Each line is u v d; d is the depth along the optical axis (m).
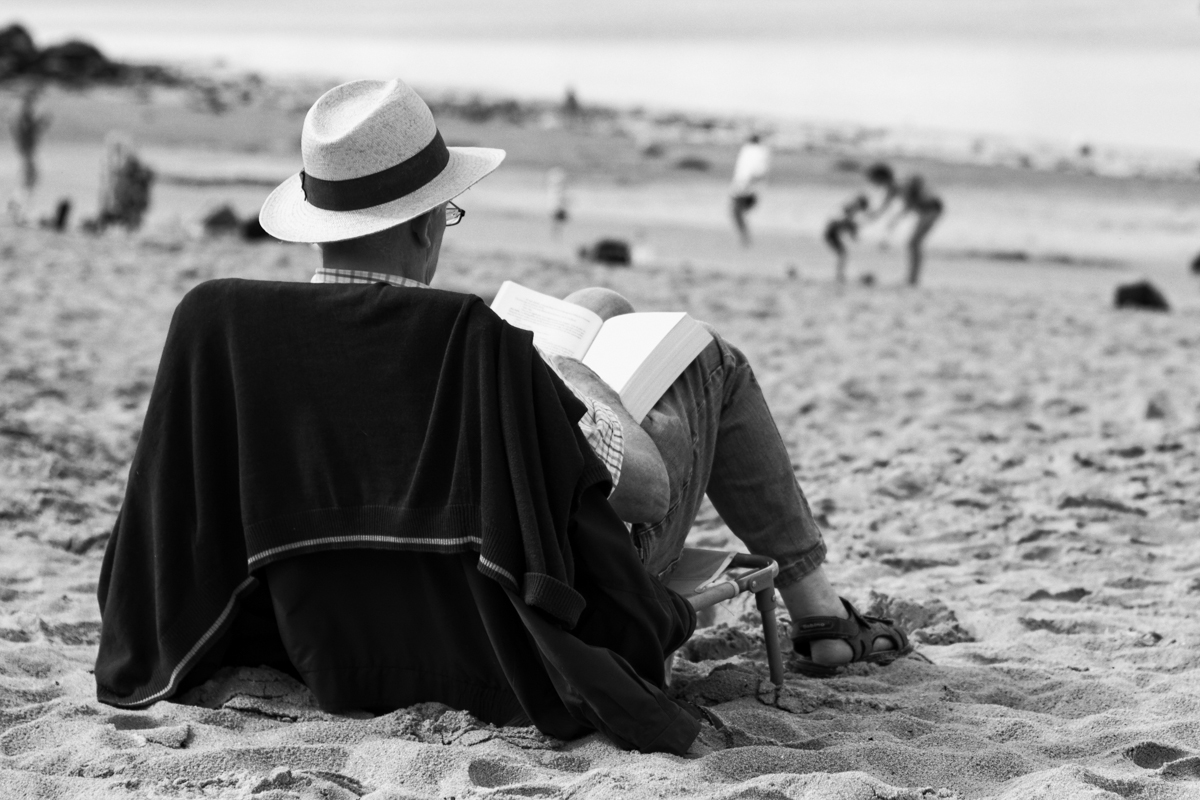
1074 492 6.25
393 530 3.07
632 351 3.43
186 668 3.26
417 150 3.17
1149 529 5.73
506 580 2.92
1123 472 6.74
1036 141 53.88
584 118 56.47
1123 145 52.88
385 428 3.11
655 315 3.51
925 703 3.57
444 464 3.05
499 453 2.96
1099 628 4.40
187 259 15.02
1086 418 8.37
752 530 3.74
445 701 3.26
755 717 3.37
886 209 17.12
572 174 34.22
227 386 3.23
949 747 3.23
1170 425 8.03
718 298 14.13
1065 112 65.75
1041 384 9.65
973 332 12.48
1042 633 4.33
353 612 3.23
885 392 9.27
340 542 3.12
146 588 3.34
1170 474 6.68
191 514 3.27
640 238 21.55
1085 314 14.12
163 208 22.95
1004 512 5.96
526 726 3.20
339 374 3.12
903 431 8.02
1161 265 21.34
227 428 3.24
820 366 10.37
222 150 36.72
